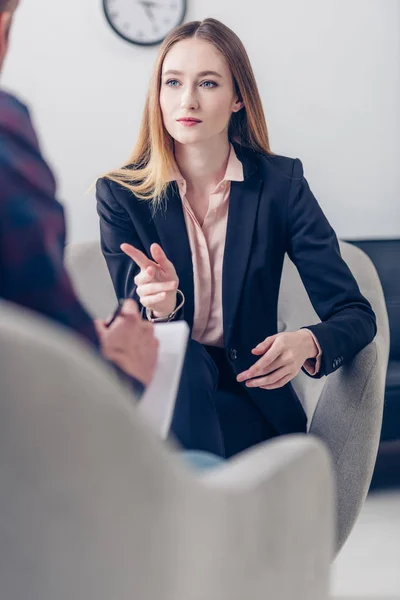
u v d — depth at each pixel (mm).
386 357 2004
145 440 647
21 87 4125
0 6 911
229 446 1932
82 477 615
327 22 4391
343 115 4449
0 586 630
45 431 594
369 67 4449
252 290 2006
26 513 612
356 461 1864
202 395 1543
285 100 4395
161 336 1104
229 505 748
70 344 626
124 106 4227
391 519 3156
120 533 641
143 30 4199
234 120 2086
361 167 4492
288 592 838
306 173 4449
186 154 2002
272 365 1795
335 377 1967
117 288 2059
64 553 628
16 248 713
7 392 581
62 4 4121
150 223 2035
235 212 2010
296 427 2006
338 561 2768
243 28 4324
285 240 2078
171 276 1784
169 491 670
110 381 635
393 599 2420
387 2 4430
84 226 4234
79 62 4164
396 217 4527
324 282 2037
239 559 761
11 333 583
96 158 4223
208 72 1918
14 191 727
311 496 872
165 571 672
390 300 3957
